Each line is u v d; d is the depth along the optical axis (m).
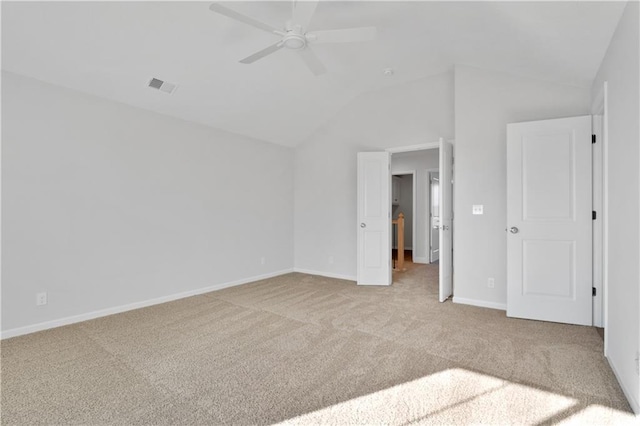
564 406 1.75
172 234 3.94
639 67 1.71
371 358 2.32
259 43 3.14
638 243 1.70
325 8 2.66
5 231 2.74
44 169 2.95
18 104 2.81
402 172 7.01
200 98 3.78
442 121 4.19
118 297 3.44
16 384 1.98
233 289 4.43
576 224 2.96
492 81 3.52
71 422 1.63
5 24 2.38
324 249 5.31
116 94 3.35
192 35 2.88
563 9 2.14
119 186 3.46
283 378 2.05
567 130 2.99
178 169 4.01
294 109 4.65
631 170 1.83
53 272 3.00
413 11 2.67
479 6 2.39
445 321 3.09
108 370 2.16
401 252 5.74
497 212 3.50
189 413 1.70
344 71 4.08
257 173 5.04
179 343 2.60
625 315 1.88
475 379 2.03
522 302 3.16
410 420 1.64
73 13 2.41
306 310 3.46
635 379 1.69
